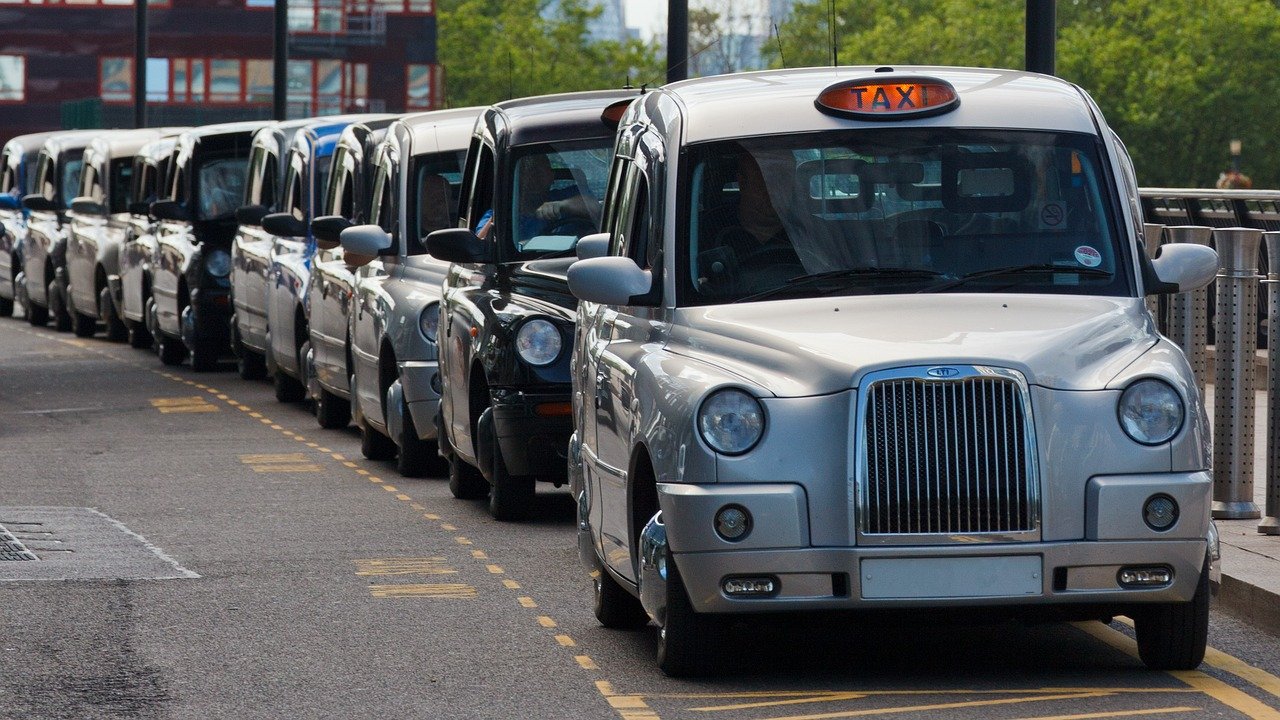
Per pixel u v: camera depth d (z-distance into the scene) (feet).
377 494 111.14
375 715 58.54
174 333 195.42
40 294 257.75
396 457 128.98
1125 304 63.98
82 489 113.60
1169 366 59.98
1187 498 58.65
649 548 60.75
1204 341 95.61
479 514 102.94
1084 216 66.33
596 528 70.59
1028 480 58.03
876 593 57.67
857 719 56.59
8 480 117.80
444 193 121.19
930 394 58.13
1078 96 69.67
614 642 69.21
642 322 66.85
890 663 64.64
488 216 105.70
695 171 67.10
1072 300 63.82
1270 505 83.35
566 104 108.88
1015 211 66.18
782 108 68.23
